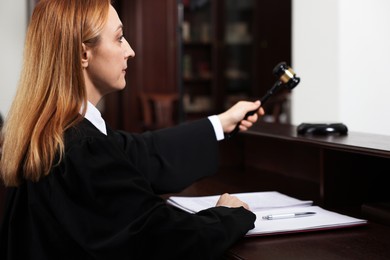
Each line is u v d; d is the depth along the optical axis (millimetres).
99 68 1415
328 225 1443
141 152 1677
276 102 5148
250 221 1365
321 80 3201
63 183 1273
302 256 1247
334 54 3094
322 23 3168
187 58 6805
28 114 1344
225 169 2535
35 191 1296
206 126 1753
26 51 1395
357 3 3057
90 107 1423
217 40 6816
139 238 1239
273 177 2307
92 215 1259
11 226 1332
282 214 1535
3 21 5055
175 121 6781
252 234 1377
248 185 2160
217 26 6809
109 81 1435
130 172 1299
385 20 3064
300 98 3371
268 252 1274
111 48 1412
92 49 1396
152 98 6594
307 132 1925
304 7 3299
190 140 1733
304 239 1374
